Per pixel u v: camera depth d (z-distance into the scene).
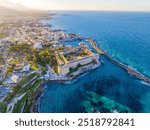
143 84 100.50
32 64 119.44
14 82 95.44
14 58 132.00
